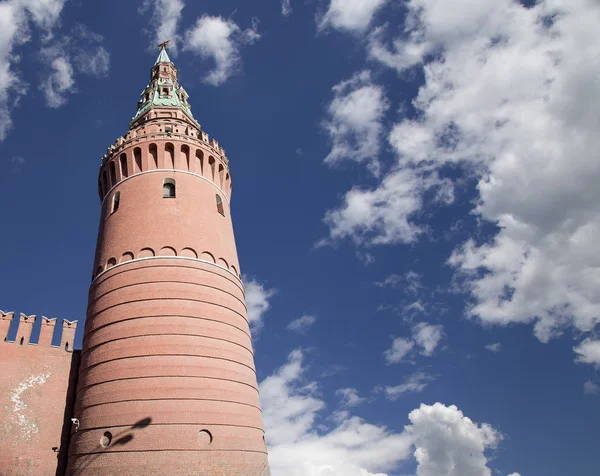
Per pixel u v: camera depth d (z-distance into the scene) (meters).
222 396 29.75
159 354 29.72
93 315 33.97
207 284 34.22
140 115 49.84
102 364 30.56
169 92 52.38
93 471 26.91
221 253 37.03
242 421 30.00
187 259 34.53
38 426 33.44
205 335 31.56
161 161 39.56
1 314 36.59
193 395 28.69
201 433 27.80
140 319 31.33
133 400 28.17
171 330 30.81
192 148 40.88
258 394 34.41
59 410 34.66
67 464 30.19
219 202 41.28
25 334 36.78
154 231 35.41
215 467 27.05
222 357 31.50
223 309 34.03
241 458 28.52
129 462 26.19
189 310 32.09
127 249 35.16
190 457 26.62
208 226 37.56
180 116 49.56
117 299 32.84
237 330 34.28
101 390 29.52
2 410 33.00
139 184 38.62
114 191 40.19
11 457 31.59
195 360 30.14
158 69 57.16
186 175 39.50
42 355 36.41
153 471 25.80
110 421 27.94
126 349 30.27
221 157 43.78
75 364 37.09
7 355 35.28
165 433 26.95
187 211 37.16
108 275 34.72
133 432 27.05
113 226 37.56
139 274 33.44
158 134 40.56
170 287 32.72
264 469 30.42
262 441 31.66
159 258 34.06
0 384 33.97
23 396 34.16
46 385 35.25
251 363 34.72
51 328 37.84
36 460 32.16
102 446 27.48
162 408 27.77
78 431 29.64
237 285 37.31
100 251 37.72
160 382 28.69
